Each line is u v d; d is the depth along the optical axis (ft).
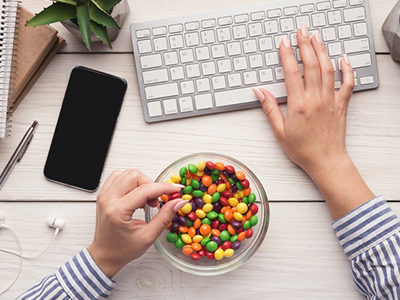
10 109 2.50
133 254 2.19
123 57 2.59
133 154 2.58
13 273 2.54
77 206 2.57
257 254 2.55
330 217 2.55
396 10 2.34
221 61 2.45
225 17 2.43
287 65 2.37
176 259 2.39
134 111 2.57
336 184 2.34
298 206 2.56
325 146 2.36
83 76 2.57
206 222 2.38
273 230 2.56
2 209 2.56
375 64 2.46
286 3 2.42
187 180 2.42
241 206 2.33
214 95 2.47
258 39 2.44
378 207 2.27
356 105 2.56
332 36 2.44
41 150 2.58
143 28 2.43
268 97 2.44
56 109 2.58
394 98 2.56
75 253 2.55
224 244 2.32
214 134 2.58
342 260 2.53
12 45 2.31
